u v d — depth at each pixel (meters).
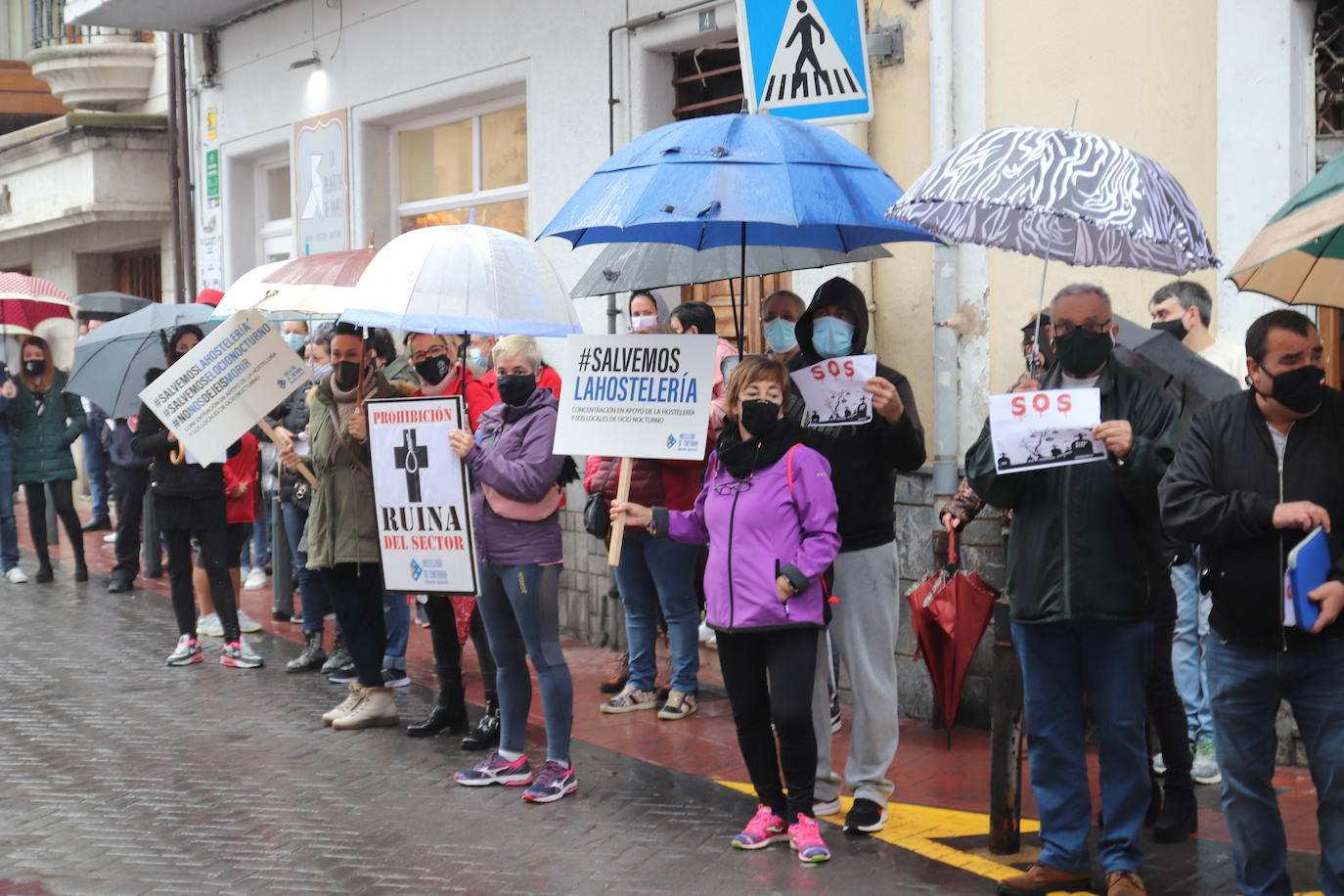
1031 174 4.32
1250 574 4.18
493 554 5.96
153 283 16.83
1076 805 4.76
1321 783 4.19
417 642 9.48
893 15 7.39
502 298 6.09
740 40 6.58
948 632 5.21
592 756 6.64
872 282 7.49
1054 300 4.59
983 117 7.06
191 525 8.62
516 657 6.14
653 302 7.50
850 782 5.48
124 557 11.38
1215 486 4.23
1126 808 4.64
